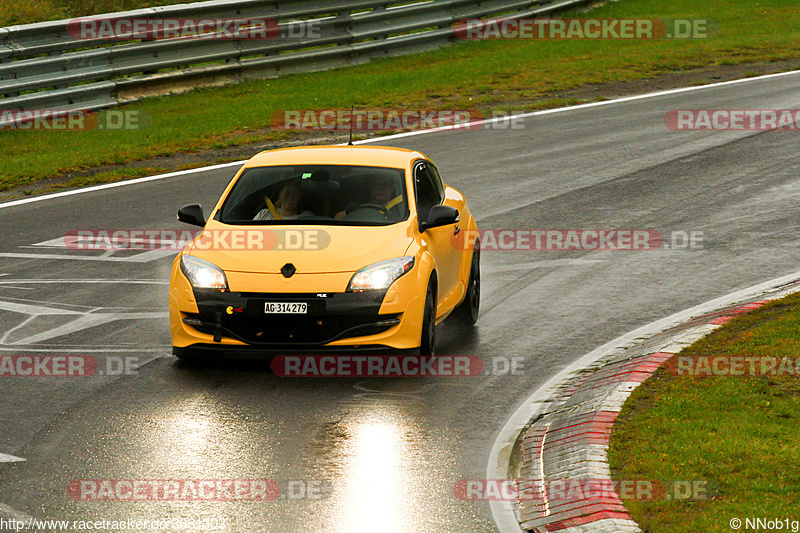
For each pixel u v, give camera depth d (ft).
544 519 59.47
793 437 66.74
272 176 100.78
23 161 184.55
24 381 85.51
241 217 96.27
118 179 175.01
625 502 58.54
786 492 58.49
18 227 146.51
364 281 87.45
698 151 189.57
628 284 117.50
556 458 67.77
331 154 104.68
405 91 245.45
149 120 215.92
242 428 75.05
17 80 203.62
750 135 200.34
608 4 351.46
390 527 58.59
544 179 173.27
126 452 70.08
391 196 97.96
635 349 91.35
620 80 261.03
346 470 67.36
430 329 90.68
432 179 109.50
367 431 74.69
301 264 88.17
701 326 93.71
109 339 97.96
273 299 86.38
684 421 70.44
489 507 61.52
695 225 142.92
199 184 170.30
